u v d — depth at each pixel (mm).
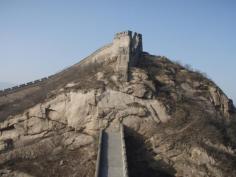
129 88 56406
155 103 55844
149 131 54000
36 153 53719
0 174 50844
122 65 59125
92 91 56219
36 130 56156
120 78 57875
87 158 51156
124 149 45469
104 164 42906
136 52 64188
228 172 50375
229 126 58812
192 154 51500
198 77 65000
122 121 54594
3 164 52594
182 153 51688
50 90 61875
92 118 55031
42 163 51906
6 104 64062
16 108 61094
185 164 50844
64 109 56375
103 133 51938
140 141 53344
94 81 58375
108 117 54750
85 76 61188
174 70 65375
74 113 55750
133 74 58656
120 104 55531
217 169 50375
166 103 56438
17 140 55969
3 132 57062
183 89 61375
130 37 62406
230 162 51531
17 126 56594
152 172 50500
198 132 53844
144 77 58438
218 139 53625
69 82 60812
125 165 41406
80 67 68312
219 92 63594
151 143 52906
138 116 54812
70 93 57062
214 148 52500
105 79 58281
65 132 55188
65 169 50656
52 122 56219
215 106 61594
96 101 55625
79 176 49219
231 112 63031
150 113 55188
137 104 55531
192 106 58312
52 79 68938
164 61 67375
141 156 51781
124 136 51312
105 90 56375
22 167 51500
